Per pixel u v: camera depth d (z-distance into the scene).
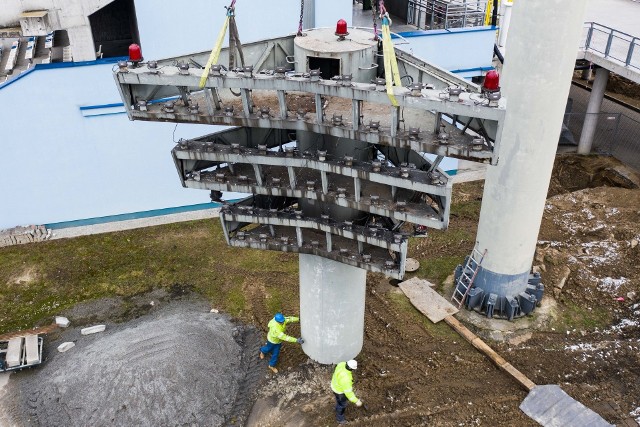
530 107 11.56
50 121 16.50
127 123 17.12
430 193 8.52
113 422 11.25
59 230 18.20
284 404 11.98
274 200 11.41
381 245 9.73
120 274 16.23
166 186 18.61
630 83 28.20
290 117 8.99
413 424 11.36
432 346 13.38
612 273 15.52
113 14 20.42
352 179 10.34
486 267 13.84
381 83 7.95
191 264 16.55
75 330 14.20
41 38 21.38
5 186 17.16
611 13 24.77
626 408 11.62
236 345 13.38
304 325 12.75
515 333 13.63
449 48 18.50
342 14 18.12
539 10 10.77
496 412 11.56
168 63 10.20
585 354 13.09
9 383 12.65
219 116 9.16
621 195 18.86
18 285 15.88
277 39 11.05
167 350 12.27
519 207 12.66
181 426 11.34
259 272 16.11
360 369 12.80
